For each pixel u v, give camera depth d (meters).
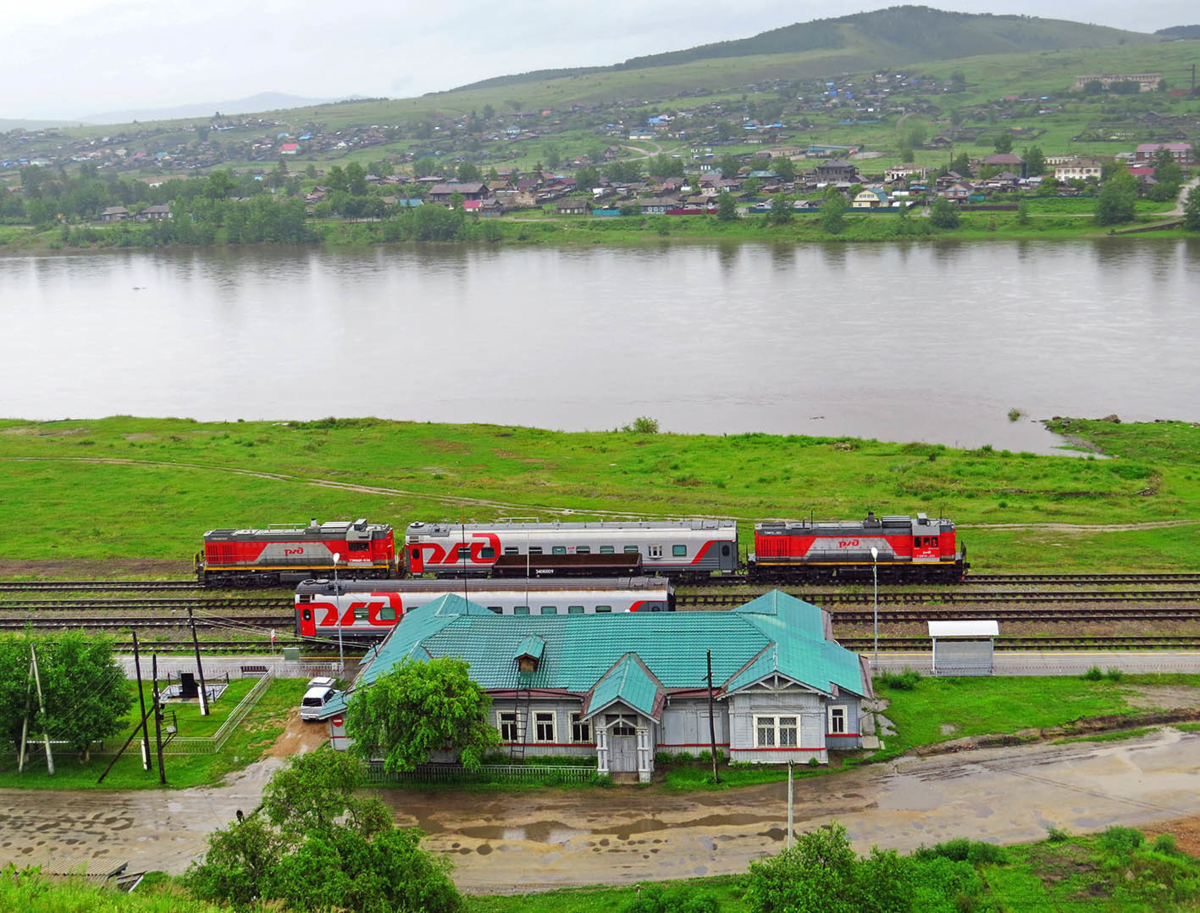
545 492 128.25
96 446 155.38
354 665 82.25
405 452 150.38
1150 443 148.12
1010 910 50.44
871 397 181.62
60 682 66.94
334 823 51.22
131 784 65.25
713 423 171.00
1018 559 101.94
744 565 101.69
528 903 52.75
